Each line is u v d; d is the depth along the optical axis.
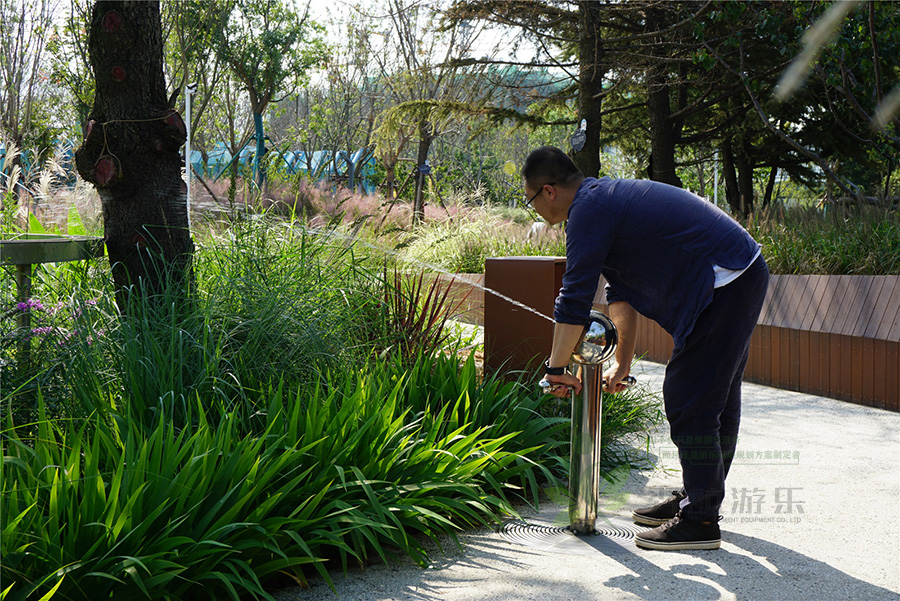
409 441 2.98
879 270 6.19
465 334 5.85
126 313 3.44
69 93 19.08
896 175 14.43
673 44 12.10
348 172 27.14
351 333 4.09
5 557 1.82
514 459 3.22
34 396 2.91
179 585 2.12
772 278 6.30
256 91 23.97
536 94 14.97
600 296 7.95
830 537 2.83
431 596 2.31
